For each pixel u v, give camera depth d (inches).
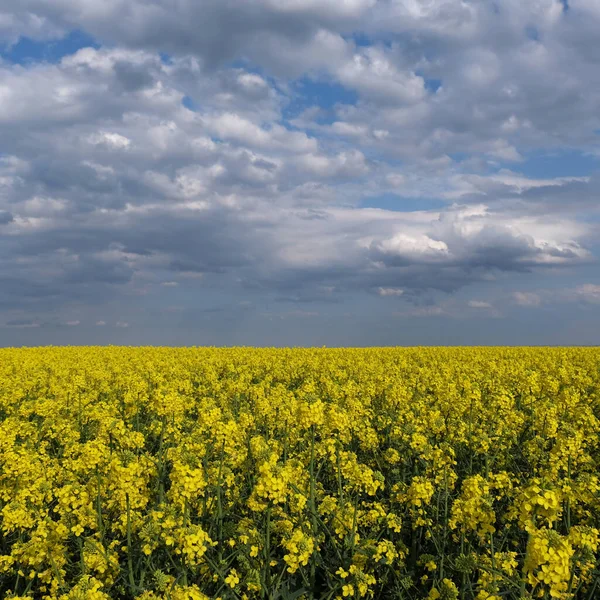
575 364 1138.0
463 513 277.6
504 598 263.7
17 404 695.7
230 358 1246.9
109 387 807.1
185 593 239.1
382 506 369.1
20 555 291.3
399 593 279.7
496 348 1766.7
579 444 373.4
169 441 491.8
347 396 610.2
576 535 252.2
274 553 313.0
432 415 494.9
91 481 324.5
